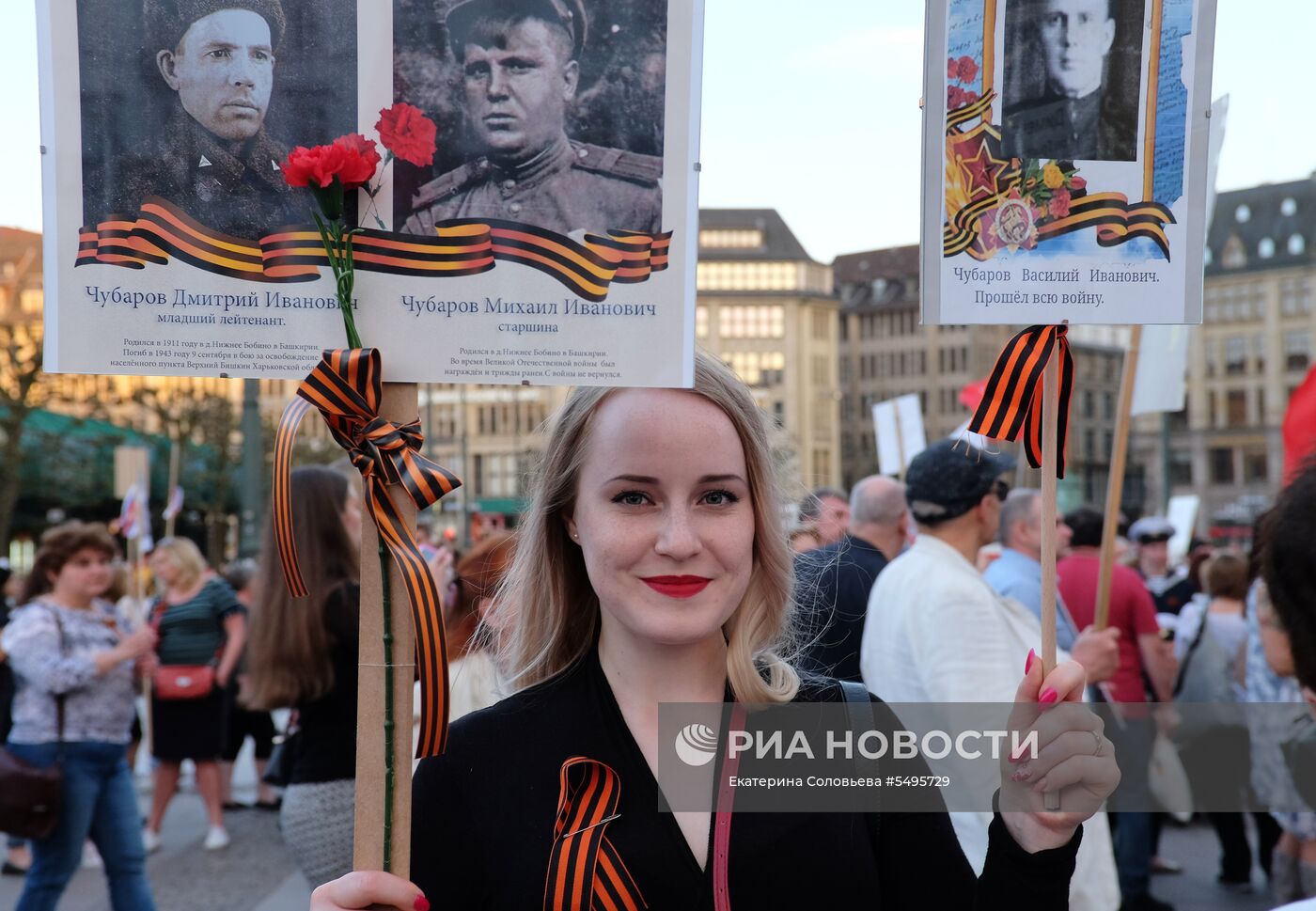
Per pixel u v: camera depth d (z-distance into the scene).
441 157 1.71
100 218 1.69
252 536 14.98
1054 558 1.73
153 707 7.99
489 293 1.71
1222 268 77.44
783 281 95.00
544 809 1.76
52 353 1.69
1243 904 6.47
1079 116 1.80
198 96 1.70
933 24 1.80
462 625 3.42
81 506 30.48
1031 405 1.79
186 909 6.49
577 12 1.71
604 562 1.77
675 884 1.71
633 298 1.72
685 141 1.71
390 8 1.70
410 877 1.74
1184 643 6.73
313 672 3.68
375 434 1.65
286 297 1.71
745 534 1.78
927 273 1.80
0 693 5.34
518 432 80.12
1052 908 1.71
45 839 5.11
